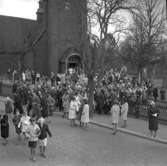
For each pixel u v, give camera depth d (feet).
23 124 46.14
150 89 101.30
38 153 45.14
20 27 167.22
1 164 39.99
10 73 144.97
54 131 59.62
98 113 83.20
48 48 146.51
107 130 64.34
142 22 141.18
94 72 81.15
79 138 55.26
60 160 42.39
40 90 79.61
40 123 43.24
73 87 85.61
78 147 49.26
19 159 42.22
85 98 70.18
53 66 144.87
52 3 144.66
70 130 61.52
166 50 143.13
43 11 161.07
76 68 138.62
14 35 163.12
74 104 65.41
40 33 152.46
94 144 51.65
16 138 53.11
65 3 135.95
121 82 106.83
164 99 106.42
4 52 154.61
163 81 155.02
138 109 78.33
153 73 165.37
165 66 154.81
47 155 44.42
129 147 51.16
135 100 80.12
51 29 144.46
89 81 80.12
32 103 65.16
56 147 48.65
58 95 83.10
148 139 58.03
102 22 85.35
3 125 48.47
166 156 46.78
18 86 90.38
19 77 130.62
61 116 76.84
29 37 161.17
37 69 152.15
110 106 82.17
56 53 145.28
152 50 137.49
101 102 82.07
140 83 112.98
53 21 144.25
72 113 65.16
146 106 77.36
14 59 156.46
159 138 57.77
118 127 66.39
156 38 141.49
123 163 42.22
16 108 66.80
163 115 72.28
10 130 58.85
